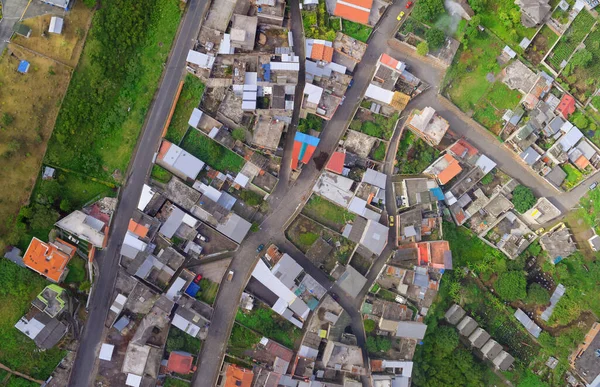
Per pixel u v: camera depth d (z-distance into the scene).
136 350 62.38
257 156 66.38
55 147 61.81
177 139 65.69
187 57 64.75
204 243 66.06
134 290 62.97
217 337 66.00
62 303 60.62
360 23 69.19
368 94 68.31
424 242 68.62
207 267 65.94
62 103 61.31
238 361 66.00
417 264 68.44
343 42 68.94
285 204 68.12
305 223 68.38
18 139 60.44
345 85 68.88
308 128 68.12
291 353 66.56
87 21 61.88
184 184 64.81
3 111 59.91
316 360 66.88
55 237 61.91
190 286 65.06
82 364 63.06
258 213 67.56
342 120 69.69
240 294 66.56
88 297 63.00
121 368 63.16
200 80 65.75
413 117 68.56
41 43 60.88
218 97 65.75
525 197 70.50
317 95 66.44
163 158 64.31
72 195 63.12
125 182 64.56
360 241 67.94
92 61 61.59
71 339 62.59
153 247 64.06
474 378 69.75
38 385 61.69
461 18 70.56
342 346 66.00
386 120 70.06
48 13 60.84
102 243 63.03
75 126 61.94
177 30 65.50
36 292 61.50
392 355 68.50
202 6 66.06
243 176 66.19
